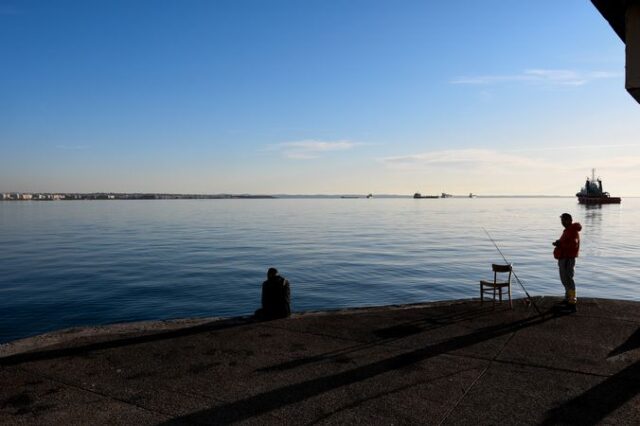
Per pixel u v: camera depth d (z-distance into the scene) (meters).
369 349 5.47
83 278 23.44
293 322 6.70
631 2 3.50
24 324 15.17
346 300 18.80
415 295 19.75
